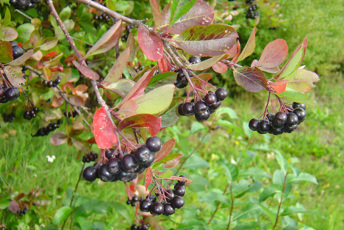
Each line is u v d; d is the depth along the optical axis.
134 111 0.25
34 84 0.53
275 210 0.68
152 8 0.27
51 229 0.65
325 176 1.38
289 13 1.90
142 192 0.49
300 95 0.30
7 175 0.79
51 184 0.91
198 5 0.31
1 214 0.69
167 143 0.31
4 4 0.57
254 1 1.04
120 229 0.81
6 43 0.33
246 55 0.30
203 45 0.30
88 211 0.60
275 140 1.57
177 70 0.33
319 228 0.98
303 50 0.28
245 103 1.81
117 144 0.25
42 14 0.70
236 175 0.63
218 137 1.49
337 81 2.36
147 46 0.29
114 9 0.63
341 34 2.27
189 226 0.60
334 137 1.73
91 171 0.27
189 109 0.30
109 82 0.30
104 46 0.31
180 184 0.34
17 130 0.98
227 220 0.67
